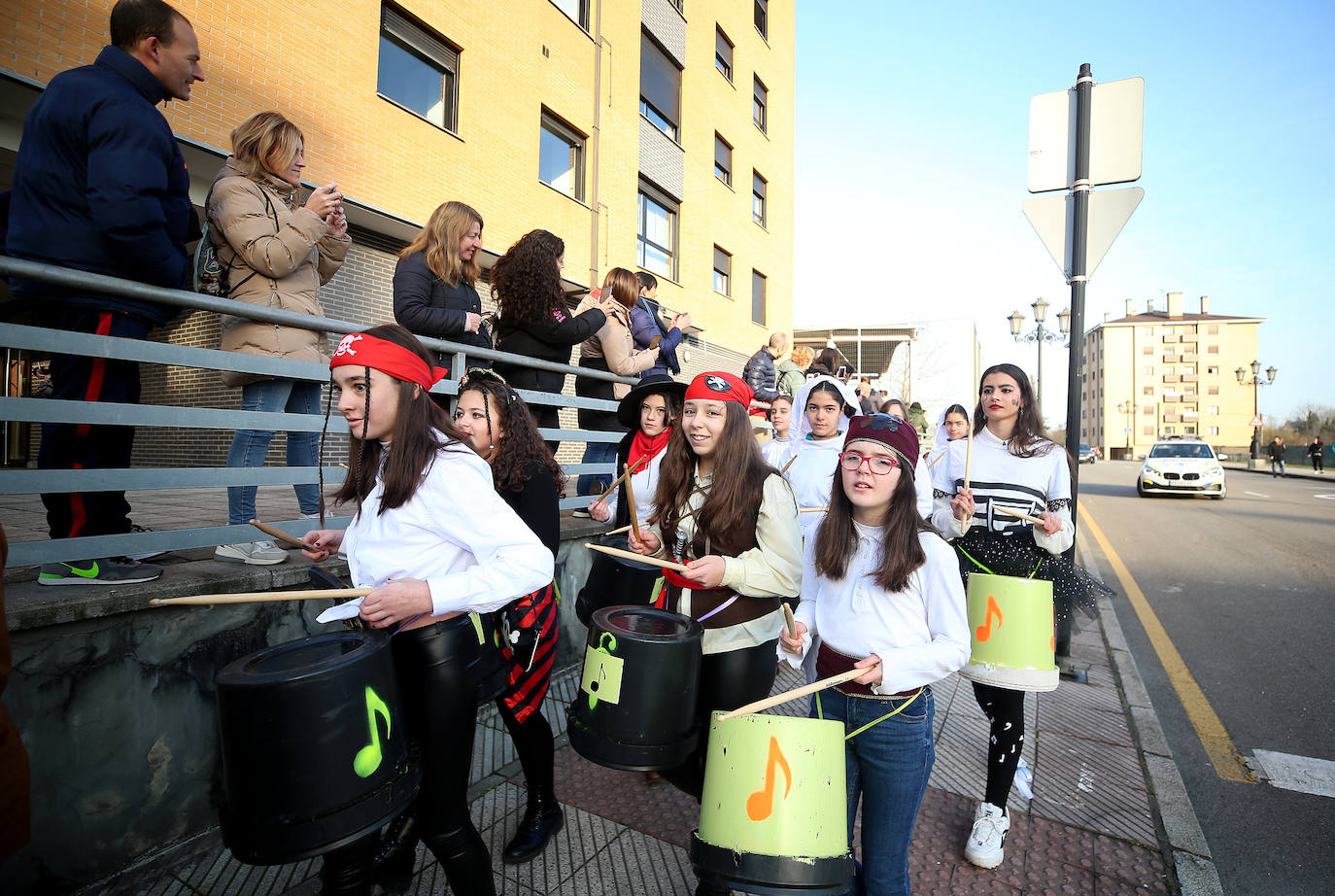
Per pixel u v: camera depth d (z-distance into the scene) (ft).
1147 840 8.87
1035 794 9.93
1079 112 15.75
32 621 6.26
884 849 6.24
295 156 9.60
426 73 31.35
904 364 98.43
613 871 7.87
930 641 6.42
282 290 9.45
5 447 31.48
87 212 7.23
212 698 7.72
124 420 7.20
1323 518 43.14
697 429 7.39
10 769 4.19
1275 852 8.93
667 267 50.93
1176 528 38.99
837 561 6.75
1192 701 13.93
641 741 6.27
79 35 19.31
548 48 37.78
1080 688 14.34
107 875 6.89
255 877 7.23
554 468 8.37
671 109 50.67
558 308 13.57
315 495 10.74
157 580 7.42
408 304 11.50
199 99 22.40
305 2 25.55
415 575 5.70
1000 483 9.78
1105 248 15.43
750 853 5.02
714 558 6.93
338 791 4.57
